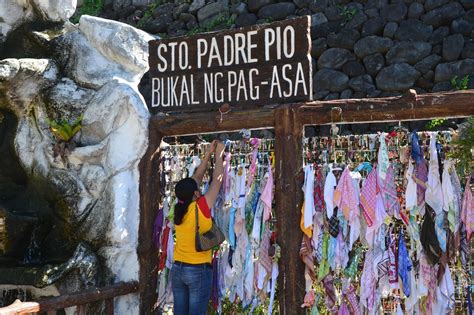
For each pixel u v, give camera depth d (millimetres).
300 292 4336
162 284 4863
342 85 7707
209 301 4945
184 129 4762
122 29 5113
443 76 7320
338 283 4402
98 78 5078
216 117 4613
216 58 4641
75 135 5062
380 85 7559
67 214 4953
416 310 4227
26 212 5199
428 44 7492
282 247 4375
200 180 4668
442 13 7566
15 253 5113
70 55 5246
